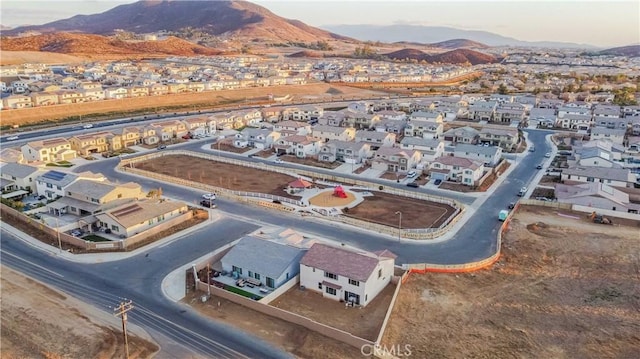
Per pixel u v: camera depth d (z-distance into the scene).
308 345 43.97
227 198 86.00
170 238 68.12
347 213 79.38
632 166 108.19
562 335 45.97
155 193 84.56
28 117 154.50
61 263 60.25
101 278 56.50
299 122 154.38
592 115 160.62
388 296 52.91
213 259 60.66
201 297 52.28
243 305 50.91
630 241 67.75
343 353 42.75
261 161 113.44
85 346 43.34
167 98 197.12
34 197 84.12
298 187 89.56
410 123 144.12
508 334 46.00
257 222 74.69
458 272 58.81
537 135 145.00
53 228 68.62
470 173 94.44
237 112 163.00
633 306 51.34
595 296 53.38
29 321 47.28
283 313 48.00
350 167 107.94
